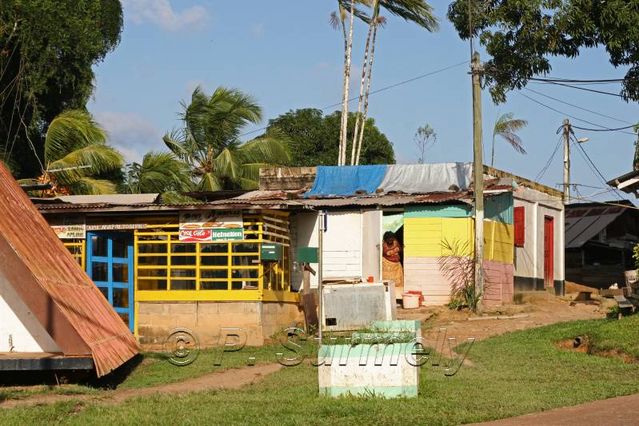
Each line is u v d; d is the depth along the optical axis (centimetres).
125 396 1315
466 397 1220
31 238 1546
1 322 1470
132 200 2530
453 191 2653
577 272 3691
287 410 1127
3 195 1611
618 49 2516
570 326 1953
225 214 1941
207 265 1945
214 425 1033
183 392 1333
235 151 3616
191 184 3556
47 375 1420
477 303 2350
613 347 1661
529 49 2531
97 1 3641
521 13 2533
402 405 1150
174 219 1977
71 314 1394
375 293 1897
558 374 1460
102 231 2014
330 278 2362
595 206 3812
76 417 1098
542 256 2992
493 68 2509
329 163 4550
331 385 1223
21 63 3322
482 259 2381
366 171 2858
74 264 1727
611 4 2447
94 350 1359
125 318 1978
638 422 1004
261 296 1889
